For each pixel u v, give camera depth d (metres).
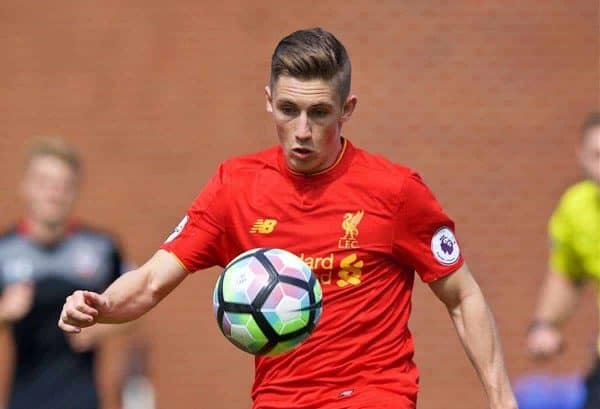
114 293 18.55
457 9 44.56
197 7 45.28
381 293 18.55
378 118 44.56
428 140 44.50
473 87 44.53
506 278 44.34
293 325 17.28
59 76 45.56
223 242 19.09
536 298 44.25
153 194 45.19
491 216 44.50
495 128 44.50
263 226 18.64
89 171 45.22
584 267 30.17
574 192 30.16
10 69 45.66
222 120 45.16
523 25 44.50
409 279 19.06
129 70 45.41
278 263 17.50
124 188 45.19
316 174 18.56
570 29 44.50
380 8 44.59
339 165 18.59
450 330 44.12
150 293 18.97
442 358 44.09
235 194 18.84
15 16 45.72
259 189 18.73
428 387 44.06
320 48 17.81
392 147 44.59
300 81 17.70
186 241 19.06
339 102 18.05
